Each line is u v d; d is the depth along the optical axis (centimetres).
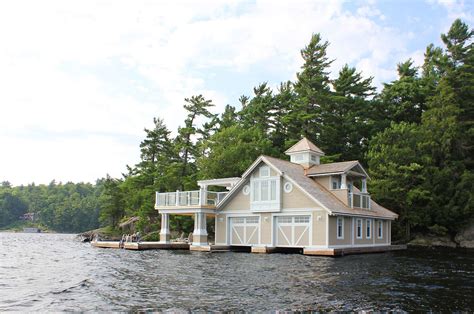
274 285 1727
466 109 5128
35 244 6150
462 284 1791
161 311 1302
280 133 6275
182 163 6631
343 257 2986
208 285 1733
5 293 1606
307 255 3116
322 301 1424
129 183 7494
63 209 16550
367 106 6000
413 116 5938
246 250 3725
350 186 3844
